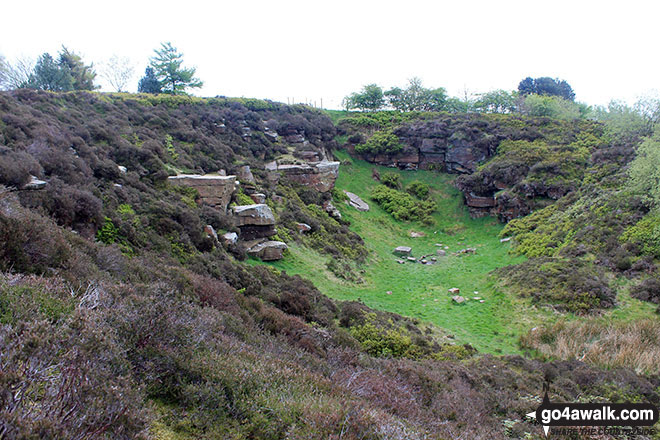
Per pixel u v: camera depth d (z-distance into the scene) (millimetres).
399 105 61500
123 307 5406
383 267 27047
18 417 2715
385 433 4809
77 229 12961
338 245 27500
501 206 35719
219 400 4656
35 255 7371
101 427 3133
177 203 20125
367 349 13062
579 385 11727
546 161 35531
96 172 18297
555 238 26141
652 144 25812
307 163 37844
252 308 11945
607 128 40219
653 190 23031
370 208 39750
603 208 25422
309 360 8523
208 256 16891
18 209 9555
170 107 37531
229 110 40844
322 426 4477
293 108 49719
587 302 18203
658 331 15297
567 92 74750
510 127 44625
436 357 13336
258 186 29625
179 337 5484
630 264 20125
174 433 4012
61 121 22797
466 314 19516
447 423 7371
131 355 4754
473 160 43938
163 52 50219
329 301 17328
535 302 19219
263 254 21281
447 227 37500
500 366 13180
